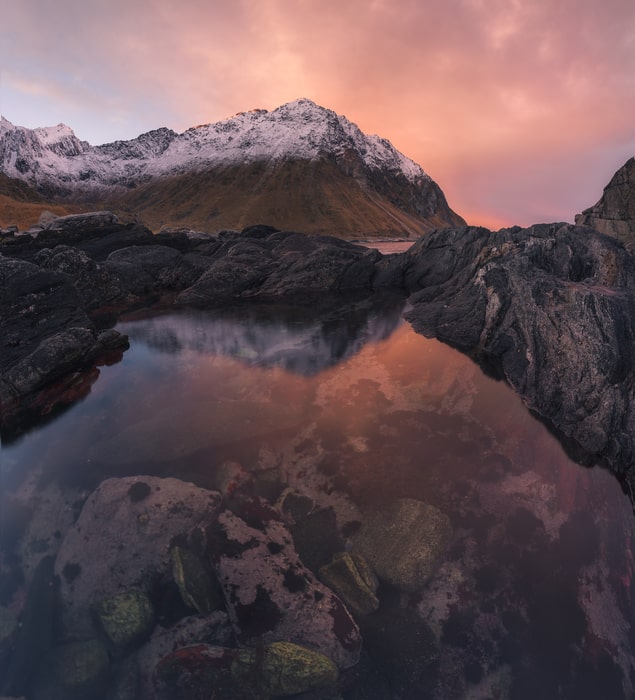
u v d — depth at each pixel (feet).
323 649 23.30
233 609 25.05
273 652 22.81
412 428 47.85
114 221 151.64
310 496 36.55
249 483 37.24
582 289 53.57
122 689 21.65
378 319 92.38
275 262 128.36
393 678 22.82
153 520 30.63
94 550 29.01
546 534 32.86
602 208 127.13
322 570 28.71
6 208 294.87
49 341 58.65
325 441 44.96
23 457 42.16
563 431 46.88
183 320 91.35
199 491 33.88
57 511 34.73
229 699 21.15
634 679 23.30
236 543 29.12
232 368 64.13
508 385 58.54
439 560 30.30
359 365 65.77
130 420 48.93
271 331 83.46
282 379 60.34
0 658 22.95
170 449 42.22
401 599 27.48
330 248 131.34
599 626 26.02
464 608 26.94
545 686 22.80
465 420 49.65
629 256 64.08
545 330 55.88
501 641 25.07
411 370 63.77
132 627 24.20
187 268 128.67
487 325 71.67
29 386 53.52
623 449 40.04
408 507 34.53
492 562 30.32
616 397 42.45
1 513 34.76
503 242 93.71
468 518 34.40
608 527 33.63
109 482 34.50
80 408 51.75
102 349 68.85
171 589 26.91
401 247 426.51
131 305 105.09
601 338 46.68
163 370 63.05
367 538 31.71
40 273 69.41
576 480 39.06
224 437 44.62
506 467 40.83
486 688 22.66
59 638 24.09
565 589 28.32
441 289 102.53
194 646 23.20
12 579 28.50
